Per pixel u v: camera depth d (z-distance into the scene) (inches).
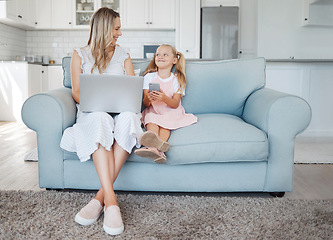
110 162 67.4
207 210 70.2
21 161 112.9
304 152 129.6
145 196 78.2
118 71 85.3
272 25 241.4
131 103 71.7
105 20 82.4
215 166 78.8
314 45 241.6
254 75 97.0
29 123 77.4
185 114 87.4
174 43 253.6
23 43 250.4
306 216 67.5
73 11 239.6
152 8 239.1
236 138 75.8
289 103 77.5
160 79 89.5
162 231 60.4
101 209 65.7
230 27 236.4
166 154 75.1
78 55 82.7
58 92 82.4
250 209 70.9
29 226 61.6
